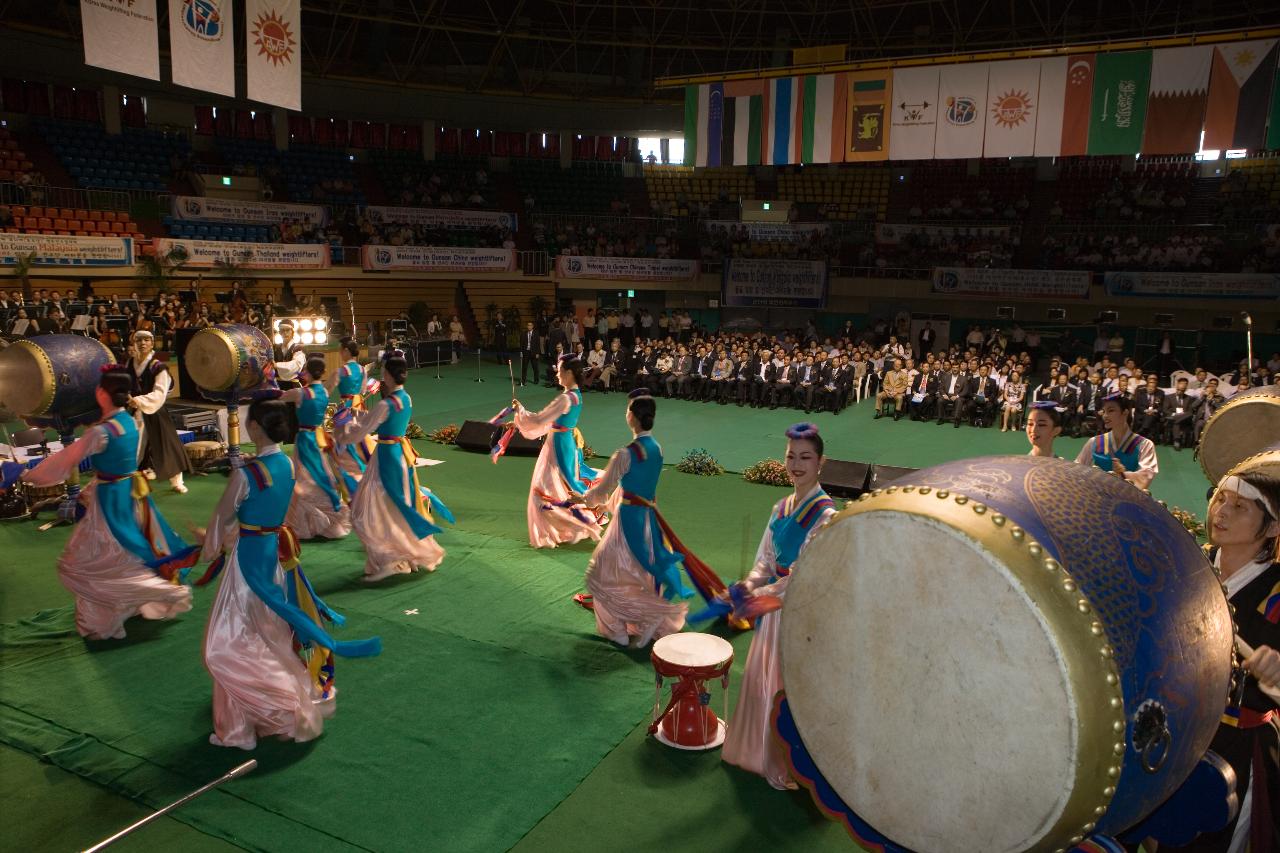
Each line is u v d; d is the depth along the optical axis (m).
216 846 4.64
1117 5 32.56
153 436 10.89
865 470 12.52
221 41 12.38
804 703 2.64
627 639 7.26
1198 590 2.45
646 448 7.05
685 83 18.69
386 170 34.12
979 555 2.23
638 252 33.28
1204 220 30.80
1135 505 2.56
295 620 5.54
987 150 16.77
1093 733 2.09
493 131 36.25
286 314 24.12
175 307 22.50
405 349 24.94
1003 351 26.30
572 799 5.12
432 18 33.91
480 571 8.90
